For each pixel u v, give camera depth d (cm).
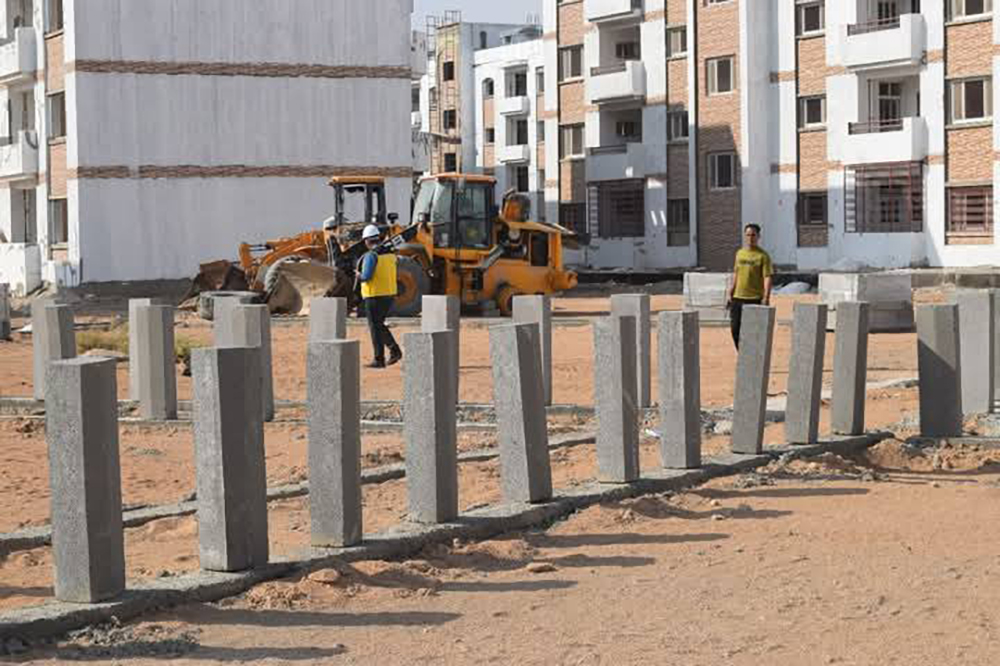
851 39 5772
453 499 982
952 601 789
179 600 795
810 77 6072
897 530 979
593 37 7106
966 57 5453
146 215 5397
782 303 4159
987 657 682
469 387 2062
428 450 970
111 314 4212
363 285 2347
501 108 10019
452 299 1714
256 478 855
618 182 6944
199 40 5450
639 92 6788
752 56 6234
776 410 1620
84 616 753
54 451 771
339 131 5641
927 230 5591
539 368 1056
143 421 1664
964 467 1259
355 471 908
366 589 830
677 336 1180
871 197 5841
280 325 3525
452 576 870
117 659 702
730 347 2759
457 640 730
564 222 7444
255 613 786
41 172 5681
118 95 5353
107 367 783
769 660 685
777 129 6216
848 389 1358
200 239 5466
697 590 825
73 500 769
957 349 1362
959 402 1370
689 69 6519
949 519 1015
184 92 5438
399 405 1792
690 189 6544
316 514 905
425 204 3791
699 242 6525
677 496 1109
